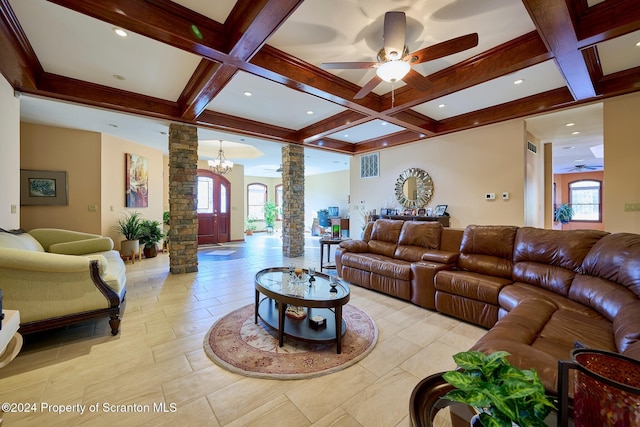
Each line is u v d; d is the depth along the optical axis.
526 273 2.60
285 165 6.22
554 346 1.50
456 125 4.96
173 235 4.56
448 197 5.42
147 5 2.10
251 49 2.45
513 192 4.54
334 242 4.81
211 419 1.49
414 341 2.36
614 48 2.76
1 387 1.72
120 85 3.58
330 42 2.68
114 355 2.10
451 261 3.16
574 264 2.35
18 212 3.24
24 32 2.46
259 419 1.49
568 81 3.07
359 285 3.99
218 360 2.03
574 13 2.14
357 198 7.33
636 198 3.39
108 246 3.71
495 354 0.82
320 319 2.41
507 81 3.54
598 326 1.72
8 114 3.00
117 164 5.62
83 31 2.46
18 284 2.06
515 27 2.46
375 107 3.97
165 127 4.85
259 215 12.66
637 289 1.71
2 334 1.00
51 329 2.34
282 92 3.82
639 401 0.65
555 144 6.17
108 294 2.38
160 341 2.31
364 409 1.57
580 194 10.51
